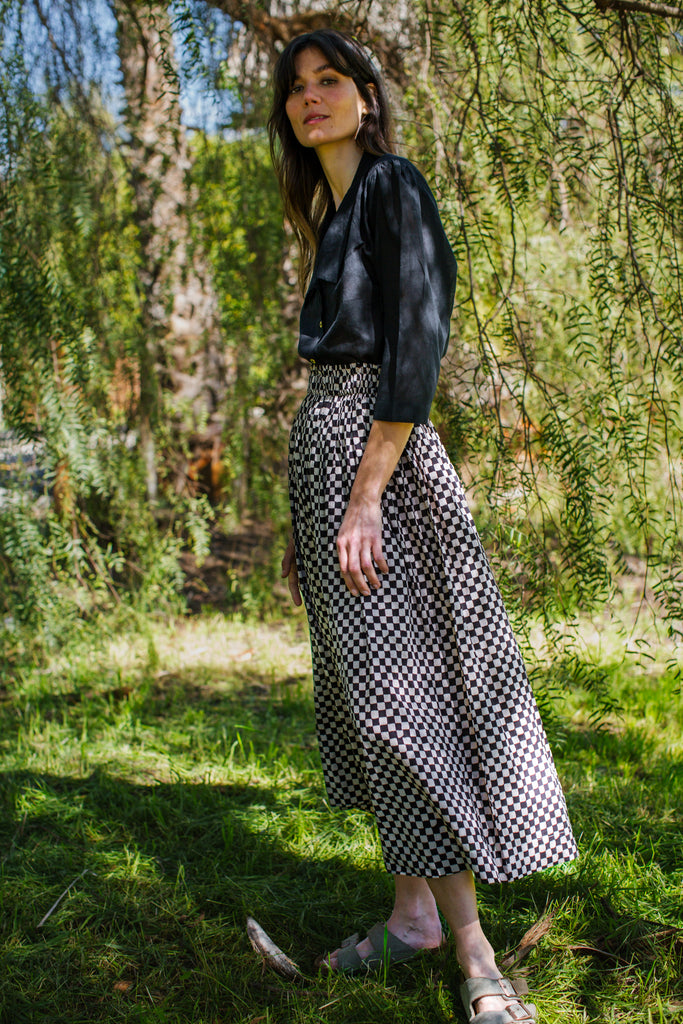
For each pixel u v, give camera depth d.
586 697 3.20
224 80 3.21
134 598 4.21
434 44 2.39
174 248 4.29
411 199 1.55
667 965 1.68
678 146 2.43
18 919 1.93
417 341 1.52
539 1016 1.56
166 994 1.70
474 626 1.58
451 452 2.46
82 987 1.72
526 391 2.95
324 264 1.64
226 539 5.39
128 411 4.28
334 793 1.78
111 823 2.37
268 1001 1.67
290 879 2.10
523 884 2.01
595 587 2.49
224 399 4.45
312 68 1.64
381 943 1.76
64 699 3.40
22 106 3.07
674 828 2.28
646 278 2.66
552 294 3.34
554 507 2.89
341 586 1.58
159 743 2.93
